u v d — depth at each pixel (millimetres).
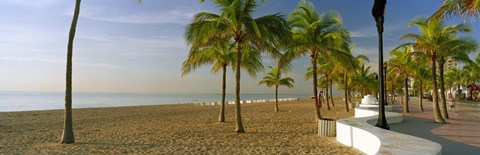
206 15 12539
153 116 23641
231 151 8992
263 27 12086
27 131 14445
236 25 12664
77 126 16547
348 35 15469
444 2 9023
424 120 16016
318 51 15719
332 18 15438
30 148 9828
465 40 14688
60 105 53531
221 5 12828
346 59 15672
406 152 5398
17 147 10031
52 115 24875
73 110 31547
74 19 10750
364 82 34344
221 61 17672
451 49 15016
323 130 11500
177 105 46875
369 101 26062
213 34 12656
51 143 10797
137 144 10430
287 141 10516
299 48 15125
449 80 55469
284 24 12609
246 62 17266
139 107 39094
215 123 17531
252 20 11891
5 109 40938
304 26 15367
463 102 45000
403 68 22344
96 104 57344
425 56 15734
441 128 12461
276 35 12555
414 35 15211
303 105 42375
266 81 28984
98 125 17016
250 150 9062
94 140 11359
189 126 15961
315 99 16500
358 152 8148
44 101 73250
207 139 11328
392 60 22922
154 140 11242
